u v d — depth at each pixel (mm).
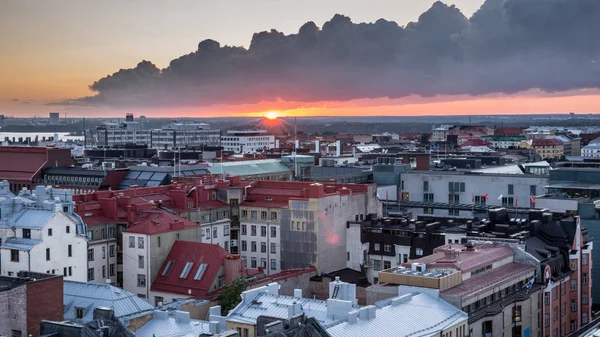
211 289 175250
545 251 170625
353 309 125562
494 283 146375
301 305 126375
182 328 125188
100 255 188875
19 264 163375
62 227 170000
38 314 120375
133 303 136375
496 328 145000
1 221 168375
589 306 188000
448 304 135250
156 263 184125
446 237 190000
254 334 123500
